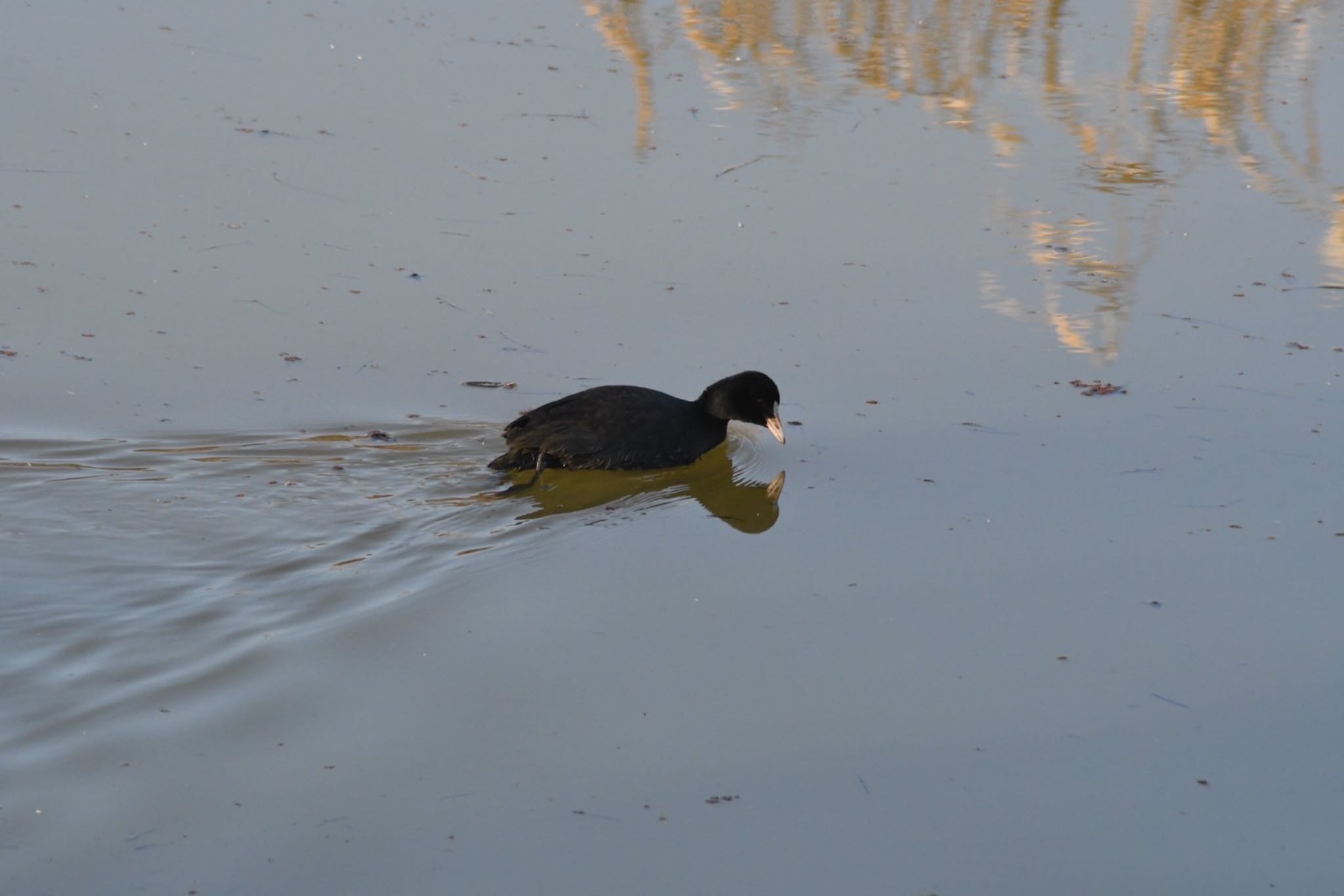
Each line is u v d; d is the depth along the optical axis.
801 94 20.78
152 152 17.11
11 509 10.74
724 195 17.22
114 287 14.30
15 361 12.95
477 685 8.85
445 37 21.67
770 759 8.26
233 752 8.04
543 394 13.09
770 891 7.18
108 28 20.75
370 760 8.04
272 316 14.01
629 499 11.84
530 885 7.14
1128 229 16.84
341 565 10.27
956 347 14.17
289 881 7.06
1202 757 8.38
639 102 19.86
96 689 8.55
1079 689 9.06
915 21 24.41
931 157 18.78
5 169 16.41
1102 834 7.70
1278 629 9.77
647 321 14.36
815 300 14.93
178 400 12.57
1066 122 20.23
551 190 17.03
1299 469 12.04
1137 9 25.41
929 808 7.88
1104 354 14.07
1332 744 8.51
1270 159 19.08
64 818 7.40
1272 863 7.50
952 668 9.29
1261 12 25.38
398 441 12.31
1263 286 15.48
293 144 17.62
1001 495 11.70
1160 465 12.13
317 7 22.45
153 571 10.00
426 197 16.58
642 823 7.64
